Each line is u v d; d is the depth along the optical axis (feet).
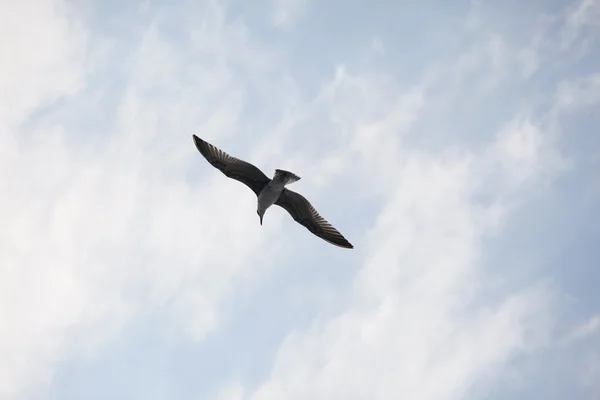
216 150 75.66
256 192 77.46
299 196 78.79
